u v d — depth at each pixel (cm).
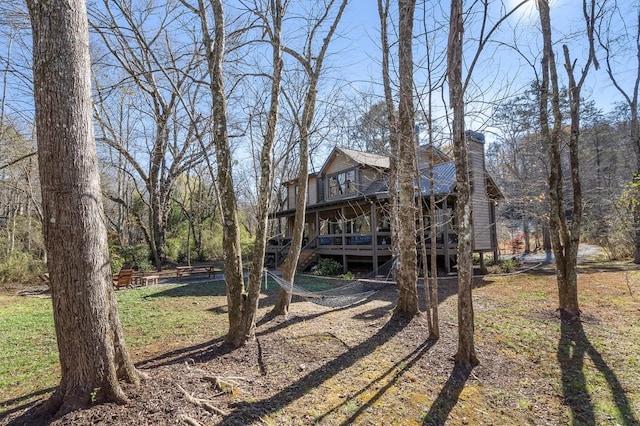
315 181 2022
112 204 2534
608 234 1664
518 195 1919
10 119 1453
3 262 1406
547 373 419
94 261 299
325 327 578
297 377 389
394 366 426
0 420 296
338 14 652
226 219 489
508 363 446
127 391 317
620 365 436
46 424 268
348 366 423
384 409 332
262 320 624
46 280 1266
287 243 1909
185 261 2331
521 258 1839
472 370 421
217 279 1412
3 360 468
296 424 299
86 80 304
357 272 1466
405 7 573
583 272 1214
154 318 690
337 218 1834
